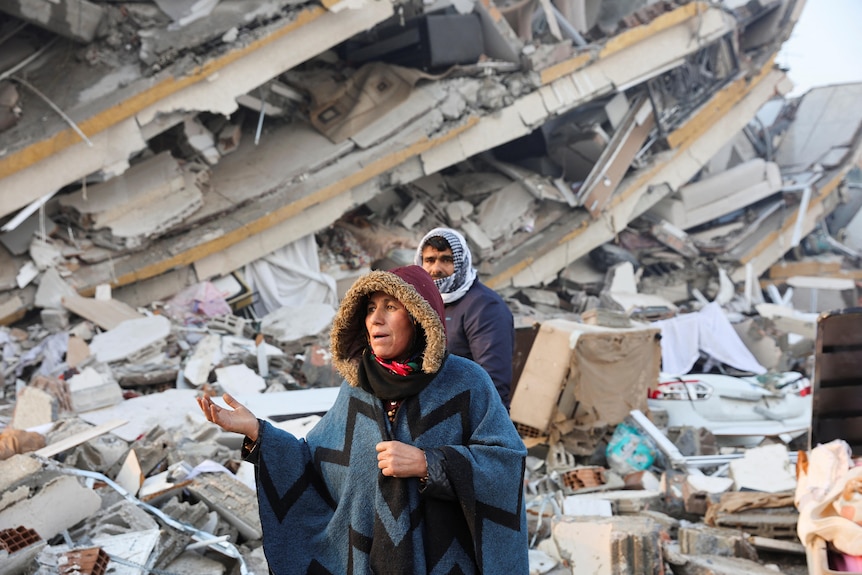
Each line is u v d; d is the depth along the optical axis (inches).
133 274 462.3
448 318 144.8
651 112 682.8
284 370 365.4
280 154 549.6
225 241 494.0
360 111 567.5
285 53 482.0
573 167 690.8
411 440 85.7
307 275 540.7
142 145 448.1
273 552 89.8
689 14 646.5
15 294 432.5
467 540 85.7
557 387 245.1
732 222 815.7
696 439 257.1
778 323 546.0
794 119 900.6
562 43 609.6
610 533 160.6
